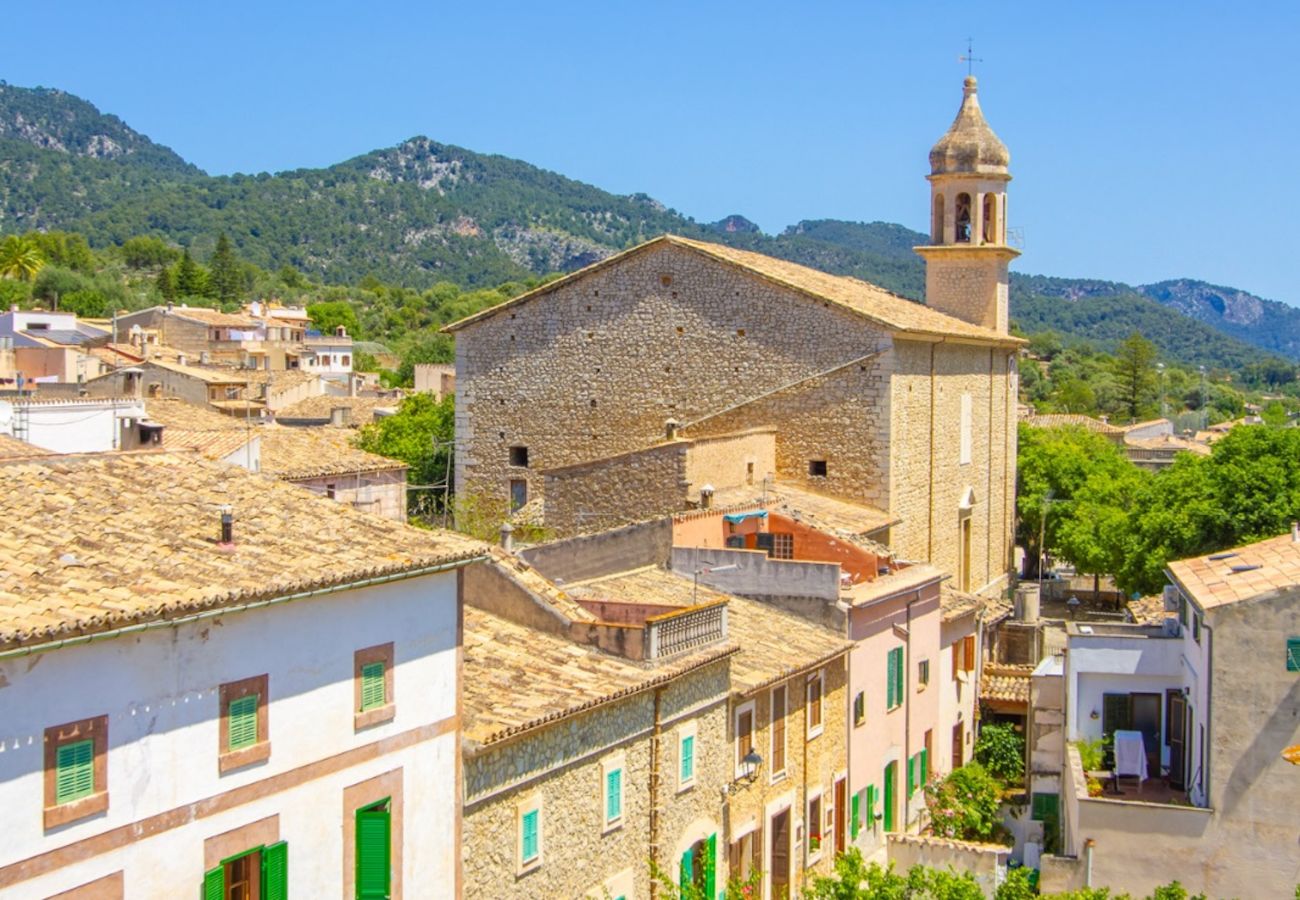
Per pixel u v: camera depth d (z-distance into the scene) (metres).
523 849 31.05
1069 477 100.44
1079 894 33.34
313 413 117.75
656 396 67.19
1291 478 67.81
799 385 64.75
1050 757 49.50
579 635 35.97
